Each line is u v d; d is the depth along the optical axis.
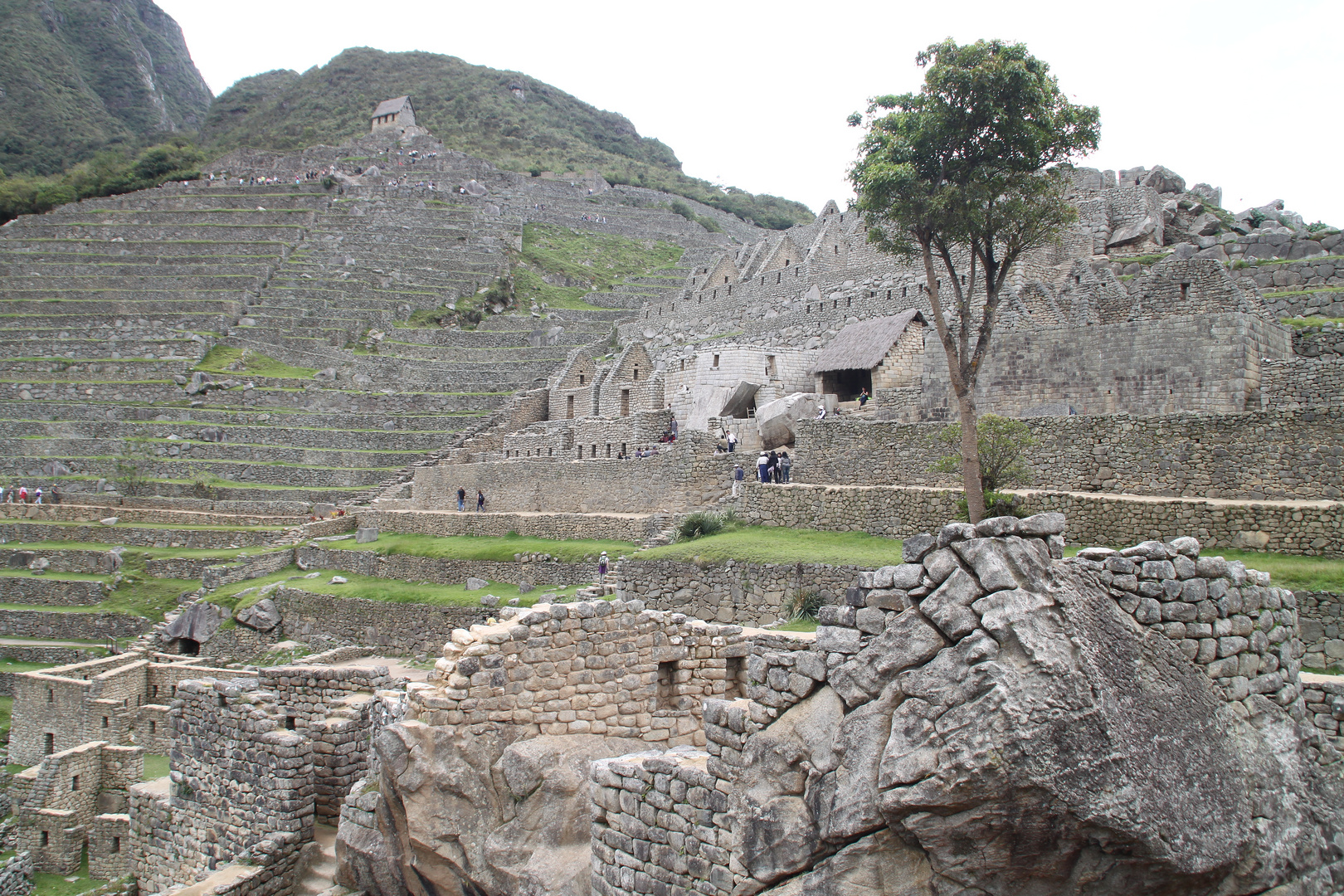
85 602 51.41
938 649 7.68
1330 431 23.34
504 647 12.55
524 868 11.50
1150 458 26.27
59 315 86.19
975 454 24.52
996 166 23.80
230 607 46.50
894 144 23.78
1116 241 49.28
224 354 83.75
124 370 79.06
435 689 12.52
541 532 42.91
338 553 48.91
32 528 58.69
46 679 39.38
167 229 111.31
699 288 76.62
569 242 134.00
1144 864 7.21
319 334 89.19
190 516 60.69
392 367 82.75
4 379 77.19
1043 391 34.69
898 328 43.78
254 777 17.42
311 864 16.61
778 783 8.64
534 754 12.27
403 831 12.61
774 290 62.53
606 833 10.75
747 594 27.59
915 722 7.56
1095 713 7.21
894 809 7.50
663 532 35.44
